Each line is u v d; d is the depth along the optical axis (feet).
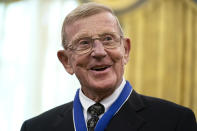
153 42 12.81
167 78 12.64
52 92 13.75
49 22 14.14
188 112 5.23
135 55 12.85
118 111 5.37
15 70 14.15
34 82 13.92
